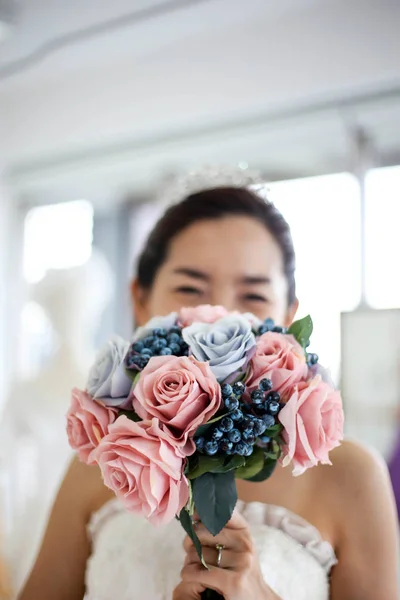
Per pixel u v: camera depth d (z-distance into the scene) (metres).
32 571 1.44
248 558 1.01
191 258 1.55
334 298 2.72
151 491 0.86
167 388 0.92
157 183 3.34
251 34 2.86
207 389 0.91
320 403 0.94
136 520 1.36
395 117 2.60
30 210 3.81
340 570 1.28
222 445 0.91
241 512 1.31
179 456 0.89
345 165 2.80
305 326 1.06
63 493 1.49
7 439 2.41
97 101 3.33
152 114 3.14
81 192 3.64
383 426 2.46
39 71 3.36
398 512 2.34
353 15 2.60
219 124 2.96
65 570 1.42
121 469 0.89
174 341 1.01
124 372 0.97
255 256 1.54
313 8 2.69
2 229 3.68
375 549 1.27
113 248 3.51
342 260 2.73
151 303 1.62
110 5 2.73
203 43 2.98
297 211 2.89
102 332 3.43
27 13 2.82
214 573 0.99
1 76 3.42
